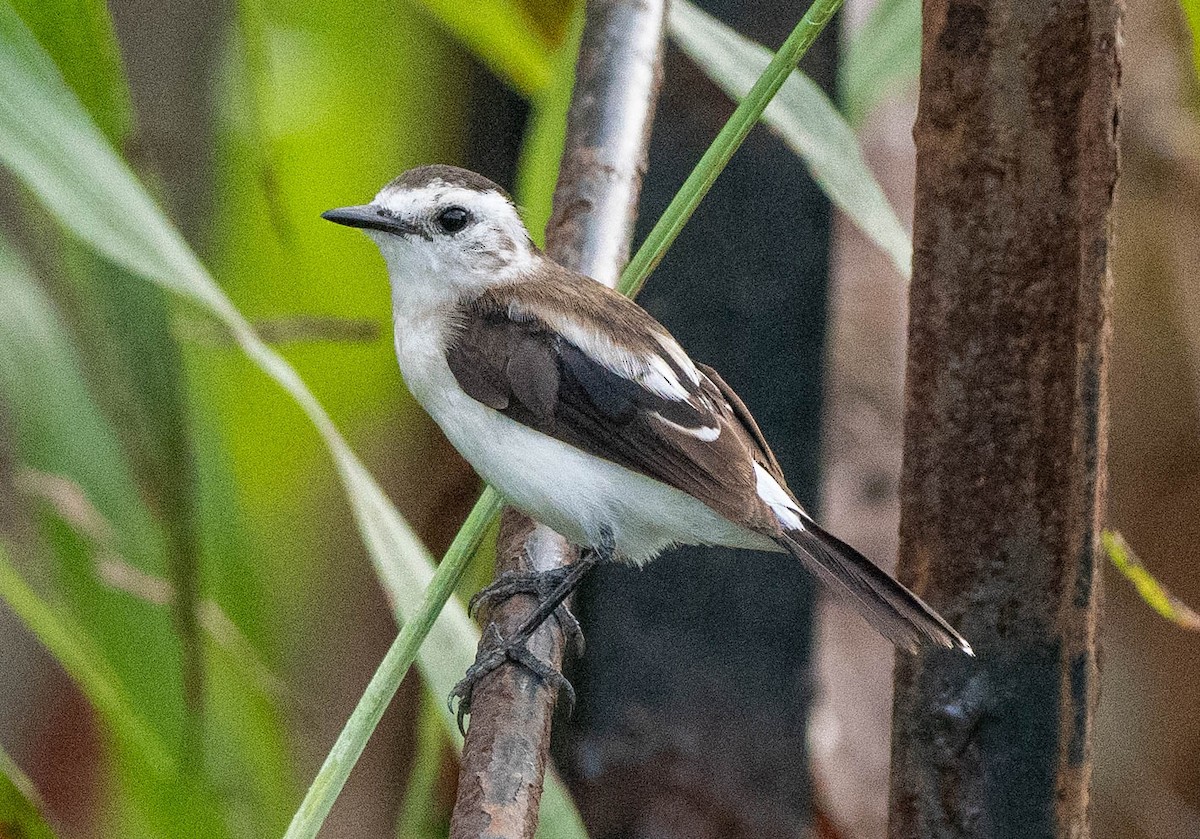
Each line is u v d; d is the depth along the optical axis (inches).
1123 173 161.9
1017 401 152.2
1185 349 162.7
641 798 156.0
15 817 152.9
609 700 156.1
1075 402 152.1
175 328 153.8
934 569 152.3
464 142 157.8
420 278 155.8
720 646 156.2
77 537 154.2
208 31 156.9
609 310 155.4
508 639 154.2
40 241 154.9
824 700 157.2
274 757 154.6
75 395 154.3
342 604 157.9
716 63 153.8
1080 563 152.2
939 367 152.3
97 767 157.5
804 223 156.3
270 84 156.0
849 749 157.8
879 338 157.9
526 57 156.1
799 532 154.6
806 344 156.4
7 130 152.2
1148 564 163.3
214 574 154.6
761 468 155.1
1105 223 152.0
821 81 156.2
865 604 153.9
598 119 154.9
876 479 157.9
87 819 157.4
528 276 155.8
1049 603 152.2
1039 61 151.9
